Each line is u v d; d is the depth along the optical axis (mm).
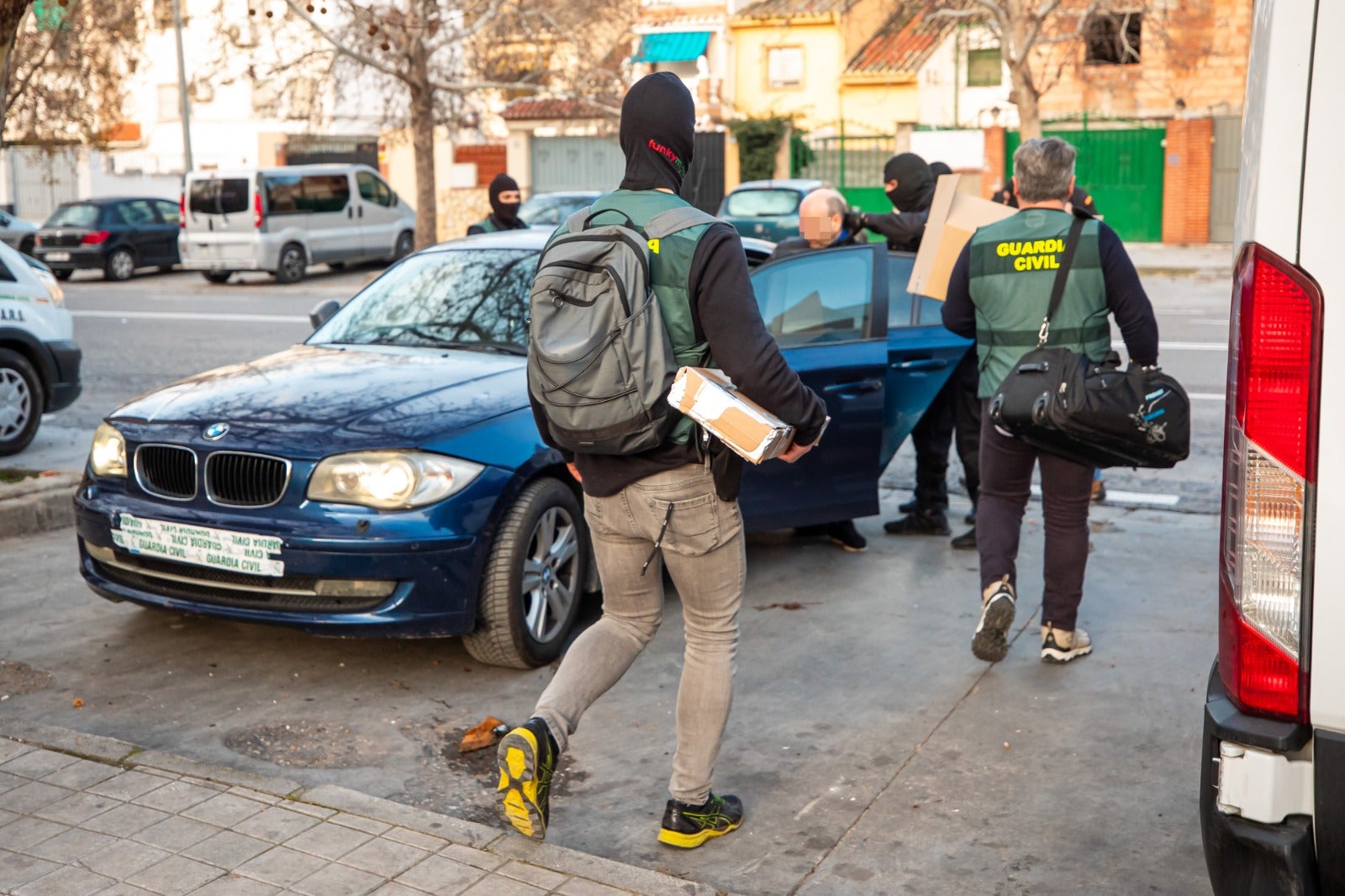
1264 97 2309
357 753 4168
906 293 6500
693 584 3371
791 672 4840
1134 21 29281
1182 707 4484
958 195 5738
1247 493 2340
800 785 3910
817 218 6020
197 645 5148
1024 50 21312
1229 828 2389
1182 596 5719
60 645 5137
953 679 4758
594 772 4039
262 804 3545
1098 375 4352
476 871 3203
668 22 34594
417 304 5875
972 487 6578
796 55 34094
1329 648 2289
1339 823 2305
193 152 39438
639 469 3227
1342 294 2234
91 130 25891
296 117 25312
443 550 4473
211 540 4582
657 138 3262
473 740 4195
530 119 33719
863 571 6168
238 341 14992
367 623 4441
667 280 3111
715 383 3039
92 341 15023
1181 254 26500
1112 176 29609
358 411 4754
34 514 6898
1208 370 11672
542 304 3133
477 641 4738
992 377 4773
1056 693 4621
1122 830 3625
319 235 24297
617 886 3137
